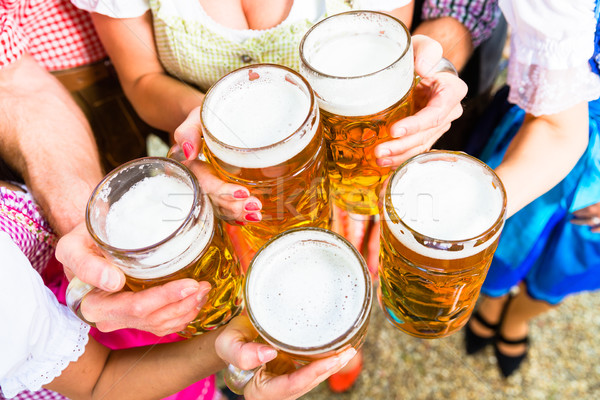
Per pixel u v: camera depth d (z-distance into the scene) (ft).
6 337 2.62
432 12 4.05
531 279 5.17
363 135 2.52
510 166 3.53
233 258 2.68
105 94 5.00
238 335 2.32
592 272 4.77
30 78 4.30
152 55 4.10
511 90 3.66
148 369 2.92
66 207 3.46
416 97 2.99
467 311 2.61
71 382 3.03
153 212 2.33
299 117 2.30
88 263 2.38
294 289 2.10
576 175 3.98
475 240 2.00
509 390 4.05
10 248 2.77
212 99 2.40
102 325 2.58
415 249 2.08
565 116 3.51
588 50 3.21
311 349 1.89
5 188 3.36
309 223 2.68
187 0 3.56
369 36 2.67
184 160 2.69
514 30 3.43
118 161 5.13
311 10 3.50
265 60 3.66
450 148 3.84
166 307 2.31
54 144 3.89
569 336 5.82
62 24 4.53
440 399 2.81
